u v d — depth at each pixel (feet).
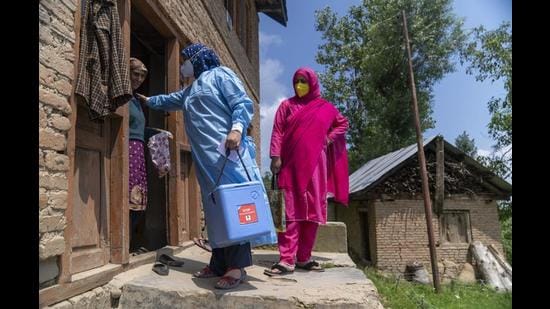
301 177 12.89
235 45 31.32
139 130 13.43
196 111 10.84
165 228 16.72
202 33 21.27
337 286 10.94
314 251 19.01
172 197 15.89
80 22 9.52
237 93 10.73
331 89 102.58
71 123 9.08
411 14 88.22
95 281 9.83
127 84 9.89
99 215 11.02
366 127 93.86
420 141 45.14
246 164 10.72
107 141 11.43
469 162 55.57
